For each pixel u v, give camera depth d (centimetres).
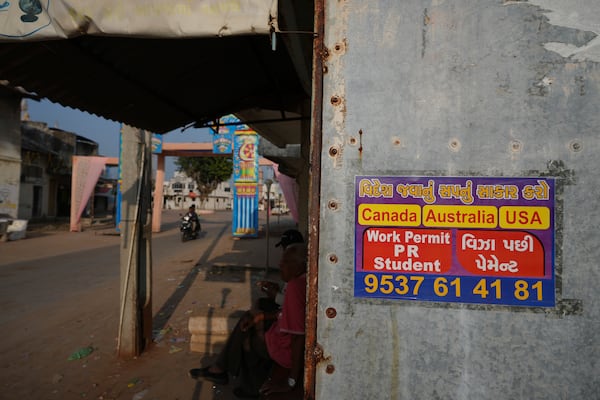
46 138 2309
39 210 2244
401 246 121
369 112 124
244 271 775
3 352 376
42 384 312
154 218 1744
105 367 341
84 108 299
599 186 115
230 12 130
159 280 700
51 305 539
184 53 271
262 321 271
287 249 257
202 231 1800
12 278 729
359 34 125
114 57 242
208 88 339
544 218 117
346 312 123
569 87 117
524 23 120
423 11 124
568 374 114
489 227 118
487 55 121
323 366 123
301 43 228
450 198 120
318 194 125
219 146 1495
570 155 116
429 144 122
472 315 118
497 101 120
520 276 117
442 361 118
